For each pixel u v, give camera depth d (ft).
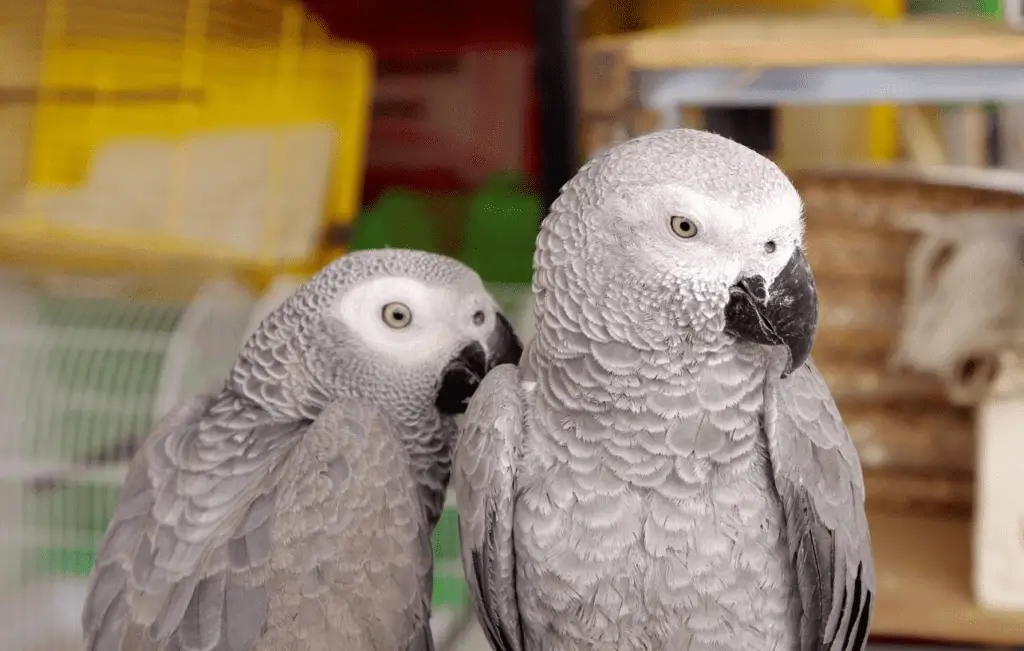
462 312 2.93
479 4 5.56
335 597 2.42
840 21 4.04
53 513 4.29
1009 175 4.76
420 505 2.72
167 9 5.27
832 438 2.45
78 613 4.26
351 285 2.92
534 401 2.43
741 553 2.31
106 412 4.28
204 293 4.39
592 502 2.32
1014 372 3.55
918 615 3.70
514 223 5.25
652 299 2.23
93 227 4.77
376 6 5.64
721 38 3.31
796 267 2.25
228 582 2.47
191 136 5.15
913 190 4.59
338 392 2.88
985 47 3.09
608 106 3.38
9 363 4.35
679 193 2.18
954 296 4.05
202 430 2.91
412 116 6.05
